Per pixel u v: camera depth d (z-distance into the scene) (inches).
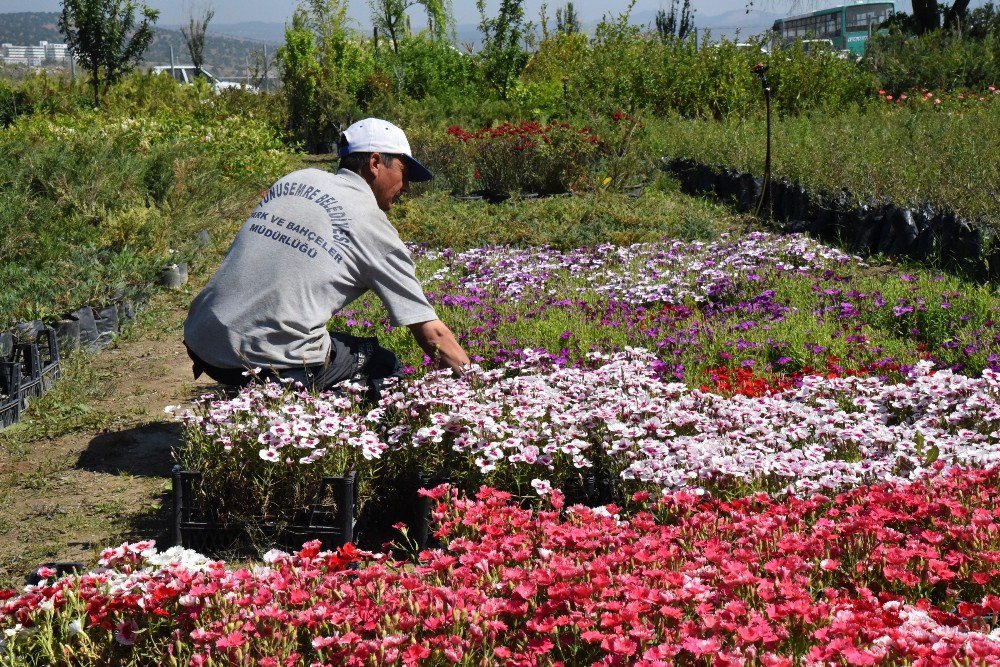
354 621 94.7
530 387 163.2
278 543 141.3
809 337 239.3
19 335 233.9
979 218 311.1
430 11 994.7
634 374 180.7
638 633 86.9
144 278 317.1
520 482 143.3
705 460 138.6
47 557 139.8
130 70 912.3
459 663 89.8
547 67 941.8
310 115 837.8
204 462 141.9
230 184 513.3
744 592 101.5
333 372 165.8
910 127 501.7
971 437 153.5
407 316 159.5
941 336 237.3
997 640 84.9
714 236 389.1
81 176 403.5
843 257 323.3
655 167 532.1
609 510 123.2
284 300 154.7
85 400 214.7
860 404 175.5
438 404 150.8
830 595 100.2
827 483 134.2
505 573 101.8
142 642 97.8
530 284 305.9
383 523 149.5
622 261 344.5
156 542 144.0
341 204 157.8
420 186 514.9
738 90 719.7
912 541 114.1
